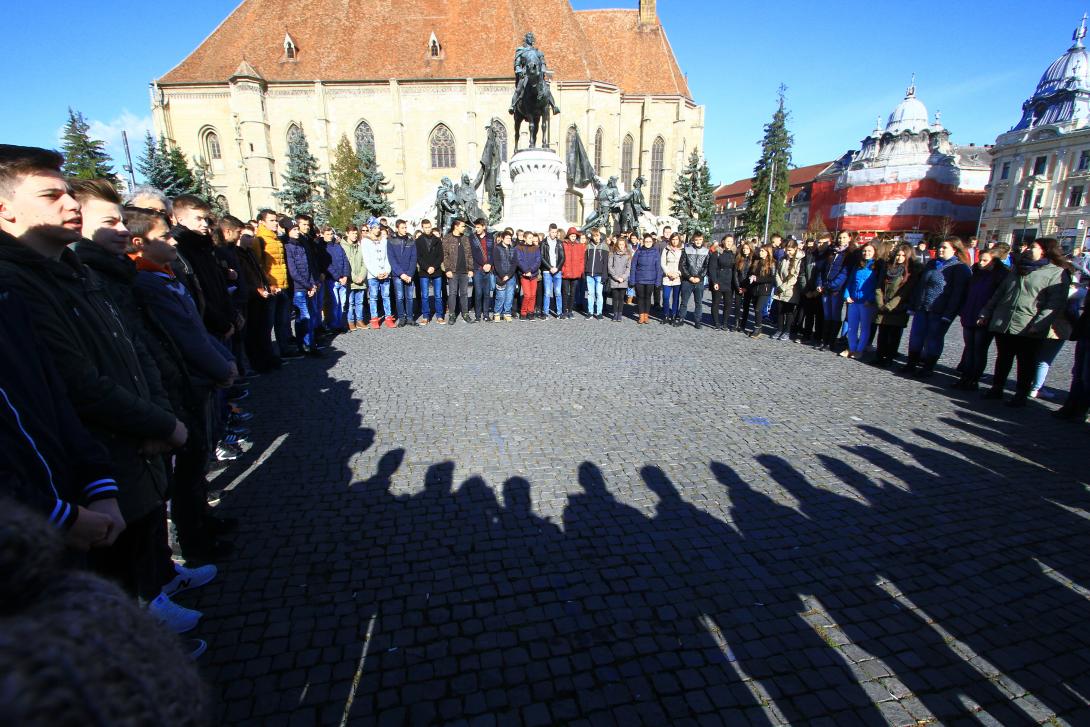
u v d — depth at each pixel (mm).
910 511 3939
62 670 490
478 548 3422
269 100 43344
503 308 12102
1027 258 6383
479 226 11953
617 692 2418
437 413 5816
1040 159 49781
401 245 10906
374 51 44438
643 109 47625
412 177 44594
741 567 3268
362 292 10969
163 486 2553
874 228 62531
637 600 2977
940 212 59906
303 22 45344
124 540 2418
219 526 3549
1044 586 3160
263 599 2967
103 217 2830
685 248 11727
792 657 2619
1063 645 2729
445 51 44250
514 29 44812
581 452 4824
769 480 4363
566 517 3773
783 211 55562
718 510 3891
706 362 8375
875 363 8727
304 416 5730
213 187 44219
